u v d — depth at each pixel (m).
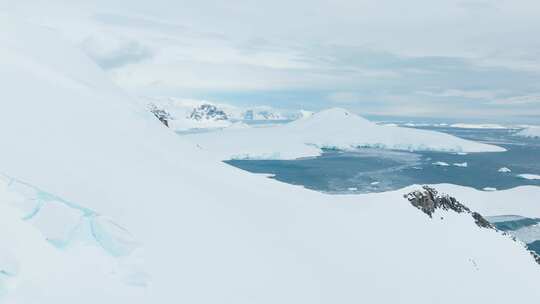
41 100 23.91
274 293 16.73
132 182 18.89
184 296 13.34
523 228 94.62
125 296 12.03
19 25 47.19
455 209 57.94
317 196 45.84
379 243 34.69
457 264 39.72
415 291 27.20
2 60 28.00
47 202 13.50
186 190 22.08
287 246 22.48
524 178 182.88
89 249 12.93
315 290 18.78
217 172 35.06
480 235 51.97
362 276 24.11
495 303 33.53
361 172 192.38
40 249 11.80
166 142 35.78
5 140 16.31
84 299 11.19
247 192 30.84
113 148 22.89
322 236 28.09
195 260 15.59
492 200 118.88
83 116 25.81
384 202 50.47
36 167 15.33
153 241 15.16
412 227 44.78
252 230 21.73
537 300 38.62
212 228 19.19
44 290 10.83
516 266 46.19
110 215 14.98
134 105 46.56
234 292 15.17
